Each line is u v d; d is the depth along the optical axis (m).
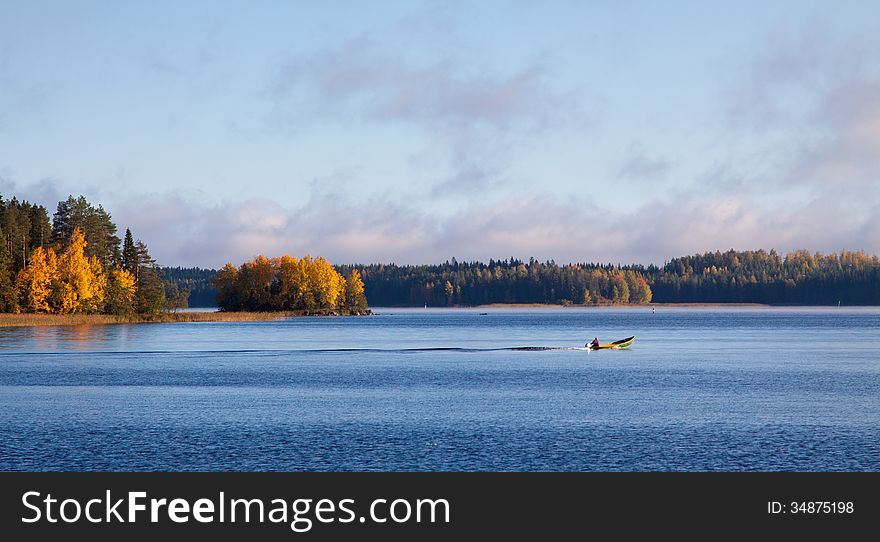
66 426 59.75
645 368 105.50
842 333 198.62
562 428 58.75
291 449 52.16
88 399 74.06
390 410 67.44
